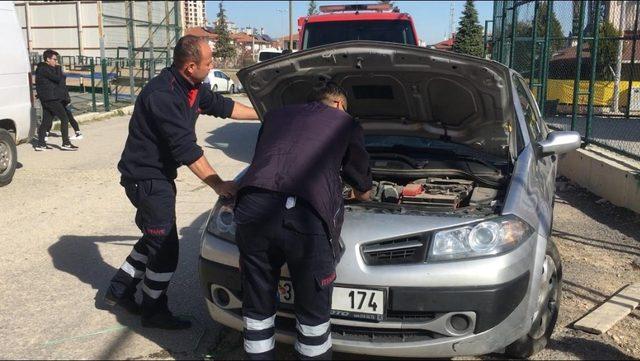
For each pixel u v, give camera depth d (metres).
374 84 3.97
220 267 3.31
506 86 3.52
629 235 5.95
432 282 2.97
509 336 3.12
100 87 21.42
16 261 5.15
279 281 3.14
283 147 2.95
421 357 3.15
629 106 12.43
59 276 4.81
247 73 3.79
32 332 3.83
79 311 4.16
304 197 2.80
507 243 3.10
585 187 7.86
